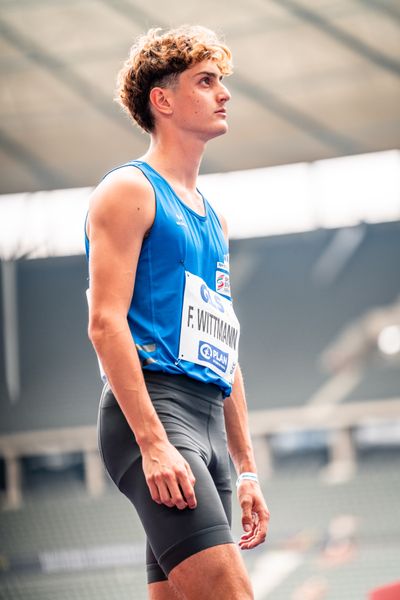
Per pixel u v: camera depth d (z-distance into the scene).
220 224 4.21
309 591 27.61
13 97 30.92
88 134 31.78
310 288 40.69
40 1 29.31
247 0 29.42
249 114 31.55
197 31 4.06
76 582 30.50
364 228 40.09
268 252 41.81
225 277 4.06
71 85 30.69
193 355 3.75
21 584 30.80
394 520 30.77
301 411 34.72
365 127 31.23
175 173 4.01
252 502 4.10
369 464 34.31
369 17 29.19
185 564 3.34
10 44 30.09
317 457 35.53
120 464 3.62
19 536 32.88
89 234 3.76
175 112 3.98
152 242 3.74
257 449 34.75
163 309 3.73
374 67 30.03
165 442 3.43
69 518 33.41
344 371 37.22
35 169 32.56
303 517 31.58
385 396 35.53
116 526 32.56
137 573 30.58
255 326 40.28
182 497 3.34
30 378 39.06
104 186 3.77
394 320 35.94
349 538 30.12
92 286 3.62
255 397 37.03
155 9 29.44
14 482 35.19
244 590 3.29
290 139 31.88
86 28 29.75
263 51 30.34
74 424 36.44
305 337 39.06
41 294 41.25
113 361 3.49
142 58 4.03
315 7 29.41
